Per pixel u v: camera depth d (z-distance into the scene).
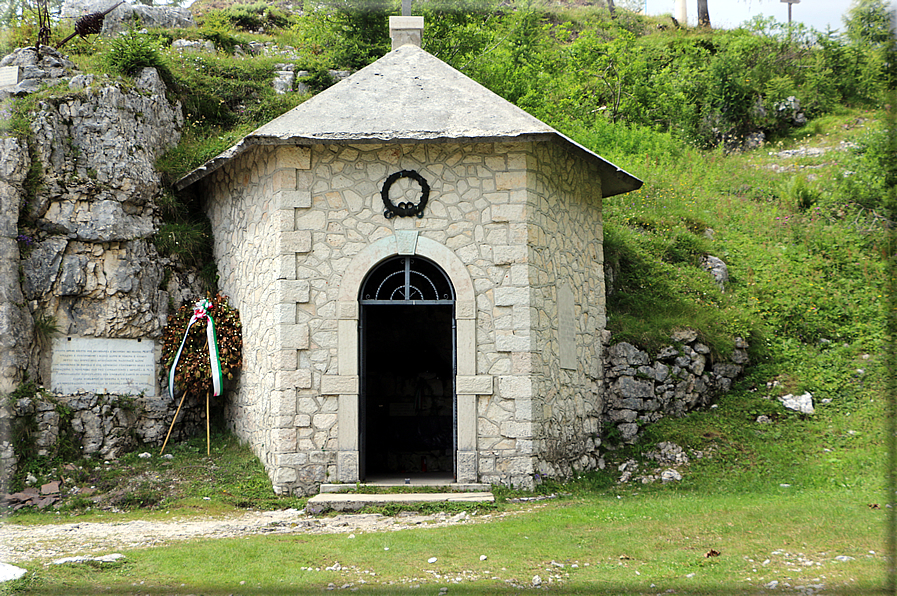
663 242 15.34
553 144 11.34
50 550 7.26
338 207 10.51
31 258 11.34
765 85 24.23
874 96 24.38
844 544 6.73
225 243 12.66
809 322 13.97
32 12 17.34
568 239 11.67
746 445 11.47
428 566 6.46
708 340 12.80
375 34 21.58
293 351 10.21
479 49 24.09
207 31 21.72
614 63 24.81
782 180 19.27
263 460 10.75
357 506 9.24
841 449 11.02
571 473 10.95
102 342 11.73
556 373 10.88
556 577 6.09
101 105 12.48
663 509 8.56
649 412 12.13
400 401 15.41
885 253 15.40
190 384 11.95
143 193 12.58
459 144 10.47
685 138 22.86
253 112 16.77
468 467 10.09
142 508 9.76
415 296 13.23
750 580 5.86
